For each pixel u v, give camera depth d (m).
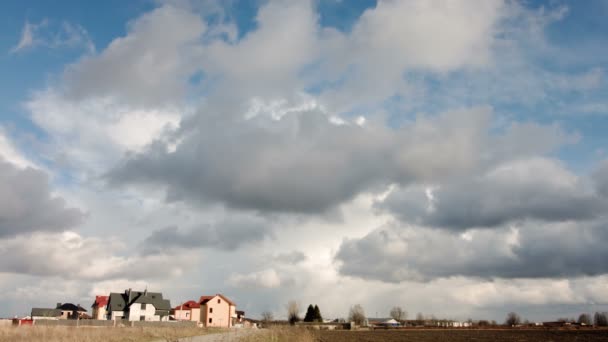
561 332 104.81
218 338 49.31
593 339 73.69
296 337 50.41
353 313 164.25
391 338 77.62
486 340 74.19
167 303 122.88
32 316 126.38
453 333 101.94
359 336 83.00
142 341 43.78
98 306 131.88
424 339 76.44
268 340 44.28
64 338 37.44
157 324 92.06
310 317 149.62
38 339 36.88
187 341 42.94
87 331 50.09
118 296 122.56
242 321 160.00
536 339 75.94
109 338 42.34
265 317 147.50
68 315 146.12
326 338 72.38
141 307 116.31
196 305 124.00
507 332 107.81
